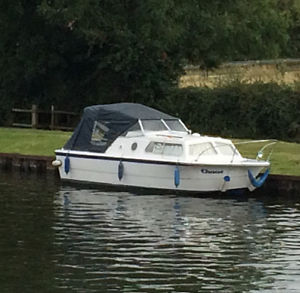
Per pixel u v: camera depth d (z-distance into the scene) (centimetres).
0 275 1742
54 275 1745
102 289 1655
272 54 5212
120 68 4441
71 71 4741
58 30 4609
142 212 2480
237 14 4988
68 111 4722
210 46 4875
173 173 2848
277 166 3017
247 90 4181
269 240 2106
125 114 3056
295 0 7394
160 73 4478
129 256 1920
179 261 1881
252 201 2717
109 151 3019
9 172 3359
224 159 2866
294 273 1795
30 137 3828
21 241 2053
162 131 3056
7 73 4781
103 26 4469
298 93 4091
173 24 4562
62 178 3128
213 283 1712
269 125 4144
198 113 4322
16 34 4716
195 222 2330
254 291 1666
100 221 2322
